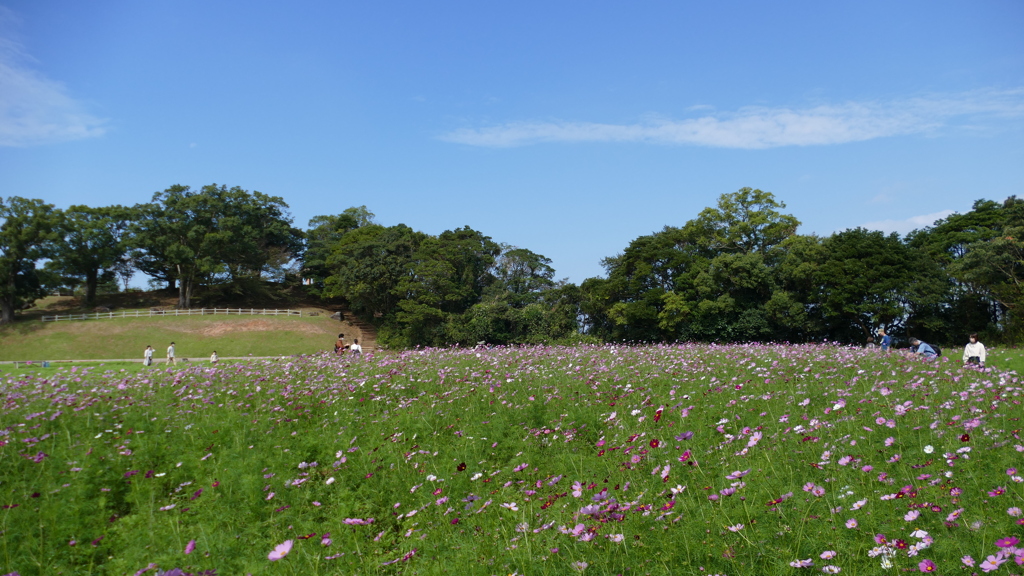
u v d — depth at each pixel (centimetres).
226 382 1321
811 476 552
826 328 3878
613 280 4597
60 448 811
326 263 7038
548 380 1224
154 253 7000
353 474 705
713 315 4162
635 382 1141
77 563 544
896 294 3588
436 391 1188
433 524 570
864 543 416
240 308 7400
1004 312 3425
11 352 5097
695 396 977
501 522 541
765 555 416
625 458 684
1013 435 597
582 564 402
